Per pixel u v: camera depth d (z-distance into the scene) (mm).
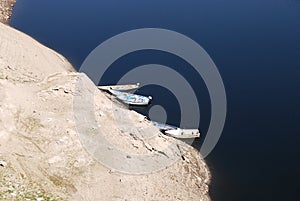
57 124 50438
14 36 78250
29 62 68625
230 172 59281
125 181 49469
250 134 66750
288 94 77438
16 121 48281
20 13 105750
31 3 112875
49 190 42625
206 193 55438
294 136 66562
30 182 42281
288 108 73375
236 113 71625
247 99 75438
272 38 99625
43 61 73812
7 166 42312
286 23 108500
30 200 39781
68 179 45562
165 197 51062
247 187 56844
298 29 105062
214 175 58719
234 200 54781
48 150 47250
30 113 50375
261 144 64688
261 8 118250
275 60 89312
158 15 110125
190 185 55438
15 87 52906
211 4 119875
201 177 57906
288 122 69812
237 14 113188
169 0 121812
